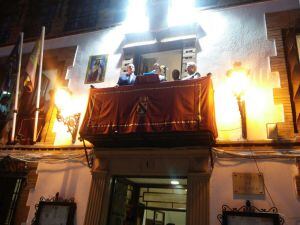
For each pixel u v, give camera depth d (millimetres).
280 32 7027
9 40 10992
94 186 6684
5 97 9062
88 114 6816
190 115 5922
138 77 6770
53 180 7262
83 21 10062
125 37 8609
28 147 7969
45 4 11320
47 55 9539
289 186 5480
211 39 7672
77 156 7324
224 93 6828
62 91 7883
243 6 7824
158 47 8102
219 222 5562
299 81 6266
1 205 7453
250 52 7098
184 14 8305
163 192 7621
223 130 6430
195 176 6020
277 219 5168
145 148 6609
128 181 7262
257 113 6355
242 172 5855
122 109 6527
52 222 6613
